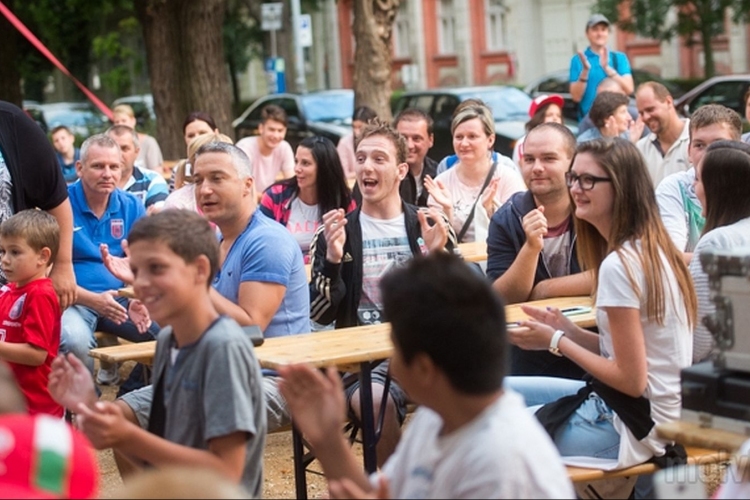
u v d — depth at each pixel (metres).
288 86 42.66
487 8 47.84
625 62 16.12
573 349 4.92
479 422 3.42
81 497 3.42
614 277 4.85
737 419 4.23
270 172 14.07
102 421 3.93
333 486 3.59
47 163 7.11
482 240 9.13
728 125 7.45
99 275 8.72
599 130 11.64
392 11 18.97
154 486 3.00
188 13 19.33
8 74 23.44
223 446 3.98
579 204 5.10
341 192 9.13
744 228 5.63
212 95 19.47
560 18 45.41
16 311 6.61
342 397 3.92
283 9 42.28
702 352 5.59
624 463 4.97
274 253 6.01
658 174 10.11
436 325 3.39
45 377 6.67
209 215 6.05
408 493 3.52
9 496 3.23
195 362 4.08
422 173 10.63
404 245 6.86
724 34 40.06
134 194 9.62
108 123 31.81
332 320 6.72
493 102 24.11
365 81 19.00
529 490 3.30
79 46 42.28
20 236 6.61
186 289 4.04
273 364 5.12
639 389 4.83
